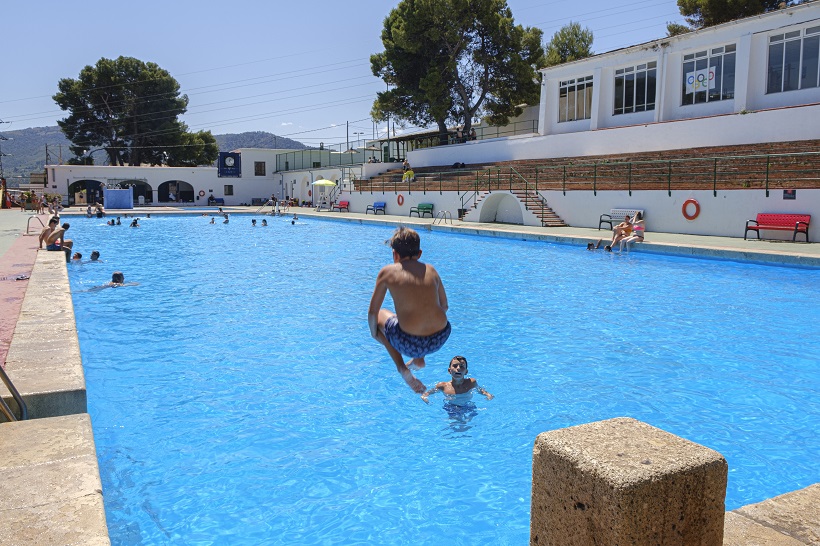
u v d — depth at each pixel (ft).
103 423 19.01
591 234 68.23
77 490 10.48
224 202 185.26
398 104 145.07
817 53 70.69
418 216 110.52
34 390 16.28
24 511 9.73
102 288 43.01
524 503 14.32
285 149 194.18
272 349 27.25
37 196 149.07
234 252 65.98
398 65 137.80
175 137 210.18
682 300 36.68
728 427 18.26
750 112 73.36
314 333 30.04
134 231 94.73
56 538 8.91
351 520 13.65
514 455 16.76
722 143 76.54
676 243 56.18
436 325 13.88
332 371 24.16
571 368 24.14
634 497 6.19
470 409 20.04
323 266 54.70
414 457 16.70
